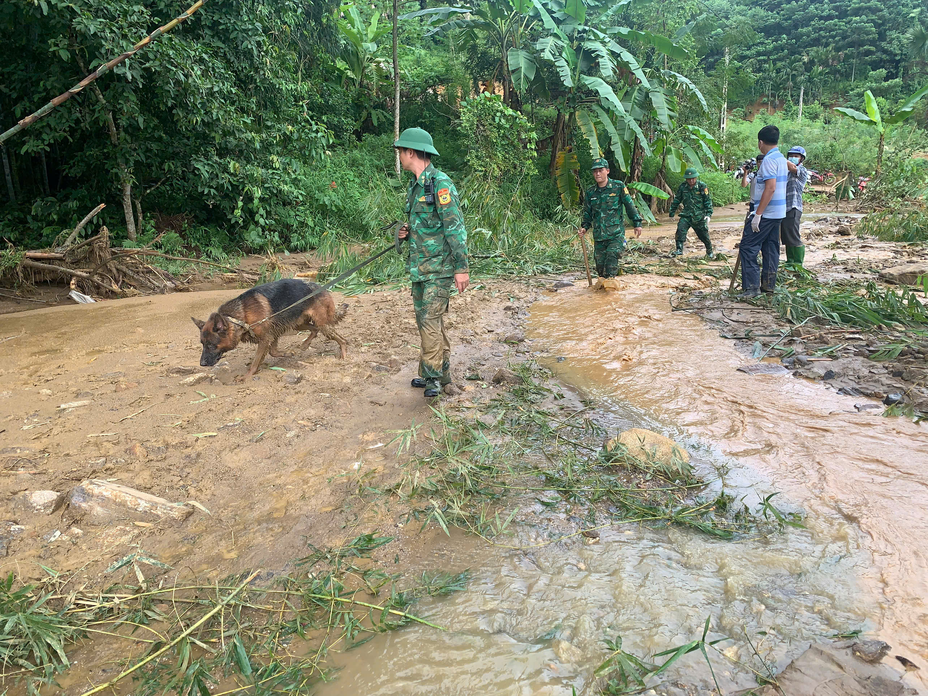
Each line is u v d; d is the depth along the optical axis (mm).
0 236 11055
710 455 3695
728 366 5223
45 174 12477
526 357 5707
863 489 3197
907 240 13188
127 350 6133
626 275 9602
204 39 11547
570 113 18359
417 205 4340
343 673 2205
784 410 4270
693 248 13078
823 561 2658
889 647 2162
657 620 2359
